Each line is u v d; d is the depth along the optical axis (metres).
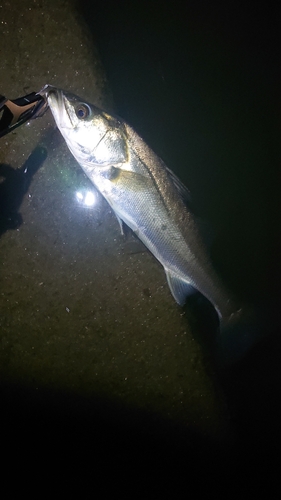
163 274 0.71
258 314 0.63
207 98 0.69
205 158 0.70
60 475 0.72
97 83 0.68
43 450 0.72
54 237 0.71
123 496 0.72
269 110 0.69
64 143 0.69
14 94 0.68
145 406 0.72
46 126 0.68
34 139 0.69
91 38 0.68
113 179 0.59
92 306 0.72
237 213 0.71
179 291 0.63
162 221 0.58
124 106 0.69
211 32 0.69
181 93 0.69
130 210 0.60
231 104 0.70
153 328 0.72
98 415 0.72
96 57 0.68
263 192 0.70
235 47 0.69
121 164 0.58
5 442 0.72
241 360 0.71
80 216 0.70
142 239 0.61
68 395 0.72
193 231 0.59
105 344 0.72
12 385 0.72
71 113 0.57
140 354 0.72
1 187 0.69
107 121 0.58
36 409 0.72
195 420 0.72
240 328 0.63
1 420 0.72
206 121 0.70
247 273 0.70
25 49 0.68
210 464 0.72
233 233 0.71
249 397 0.71
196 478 0.72
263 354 0.71
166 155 0.69
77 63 0.68
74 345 0.72
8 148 0.69
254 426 0.71
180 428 0.72
